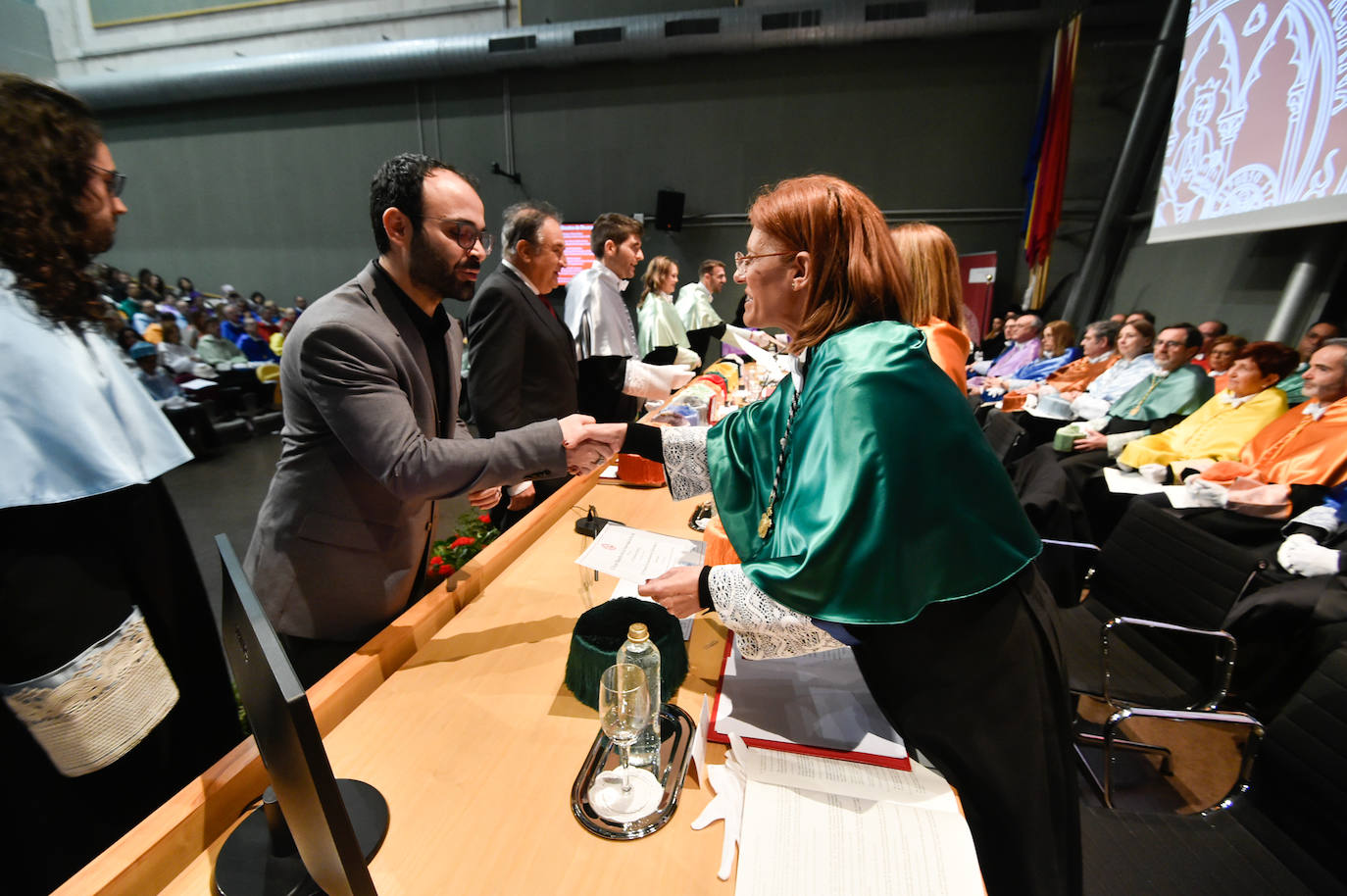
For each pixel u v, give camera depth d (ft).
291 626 3.80
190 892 2.17
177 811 2.28
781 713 2.92
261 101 29.32
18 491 2.43
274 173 30.27
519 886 2.15
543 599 4.00
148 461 3.07
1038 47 22.31
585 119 26.45
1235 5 12.73
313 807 1.51
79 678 2.46
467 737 2.82
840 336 2.77
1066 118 20.13
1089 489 11.00
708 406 7.31
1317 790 3.58
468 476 3.27
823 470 2.57
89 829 2.99
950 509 2.56
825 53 23.97
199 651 3.66
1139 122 19.19
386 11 28.19
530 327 6.54
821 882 2.14
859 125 24.32
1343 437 8.32
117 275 27.78
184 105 30.12
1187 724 6.58
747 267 3.11
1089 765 5.73
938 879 2.16
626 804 2.45
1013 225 23.79
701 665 3.38
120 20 31.04
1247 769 4.07
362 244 30.27
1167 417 11.89
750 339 11.05
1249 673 6.43
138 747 3.10
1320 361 8.86
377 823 2.35
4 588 2.38
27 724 2.42
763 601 2.66
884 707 2.81
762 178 25.57
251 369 23.08
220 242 31.96
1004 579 2.68
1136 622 5.00
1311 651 5.88
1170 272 17.81
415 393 3.61
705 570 2.82
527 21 26.35
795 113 24.75
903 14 21.83
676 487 3.78
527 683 3.18
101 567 2.71
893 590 2.47
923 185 24.29
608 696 2.47
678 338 16.78
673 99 25.58
